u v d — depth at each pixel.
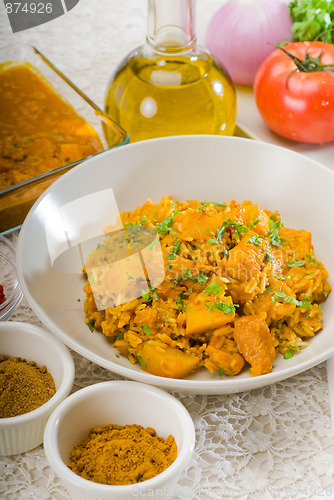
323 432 0.62
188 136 0.73
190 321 0.62
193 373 0.63
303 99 0.78
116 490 0.54
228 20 0.86
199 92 0.77
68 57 0.93
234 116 0.80
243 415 0.63
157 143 0.73
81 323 0.65
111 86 0.79
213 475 0.60
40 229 0.67
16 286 0.67
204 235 0.66
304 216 0.72
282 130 0.81
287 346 0.63
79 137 0.79
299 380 0.65
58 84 0.83
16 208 0.73
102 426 0.60
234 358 0.62
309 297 0.65
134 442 0.59
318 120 0.79
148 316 0.63
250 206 0.68
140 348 0.63
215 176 0.74
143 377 0.59
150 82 0.77
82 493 0.55
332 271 0.69
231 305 0.62
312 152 0.82
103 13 0.99
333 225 0.70
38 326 0.66
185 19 0.77
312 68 0.79
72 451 0.59
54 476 0.59
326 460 0.60
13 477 0.59
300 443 0.61
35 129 0.80
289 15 0.86
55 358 0.62
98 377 0.65
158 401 0.59
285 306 0.63
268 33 0.85
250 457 0.60
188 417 0.58
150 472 0.57
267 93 0.80
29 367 0.63
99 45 0.95
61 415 0.58
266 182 0.73
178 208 0.69
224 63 0.88
